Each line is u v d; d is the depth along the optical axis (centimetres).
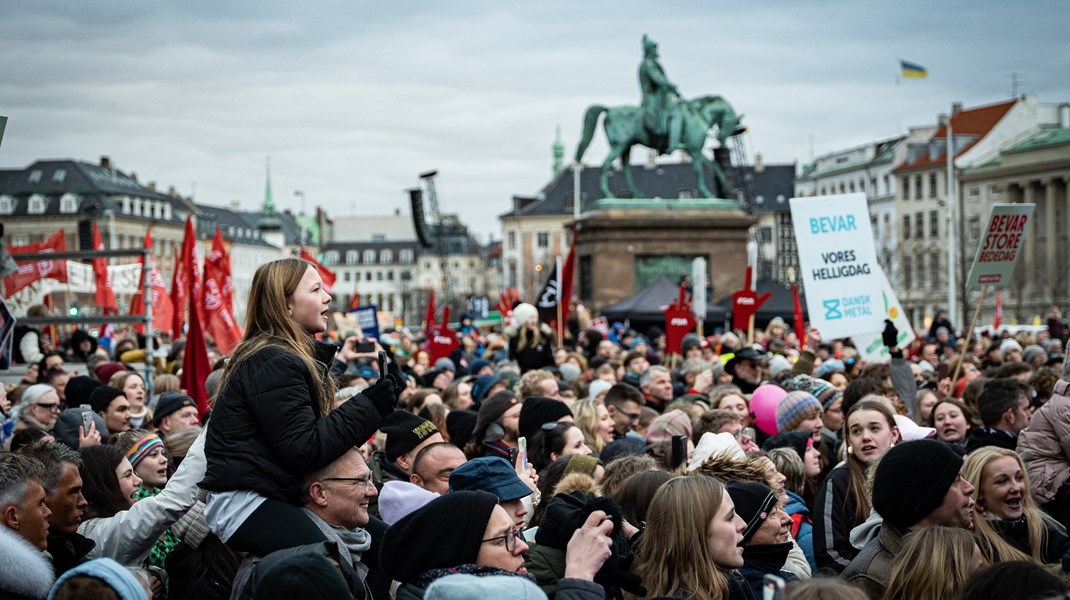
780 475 764
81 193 12194
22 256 1614
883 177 12744
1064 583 566
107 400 1143
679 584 620
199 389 1319
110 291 2581
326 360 621
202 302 2005
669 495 634
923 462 675
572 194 15388
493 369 2036
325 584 468
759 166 14738
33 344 1833
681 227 4259
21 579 562
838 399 1134
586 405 1152
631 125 4341
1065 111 11719
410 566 548
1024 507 761
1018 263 9150
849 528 820
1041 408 893
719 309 3794
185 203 14912
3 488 621
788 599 493
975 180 11275
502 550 548
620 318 3794
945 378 1475
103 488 762
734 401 1155
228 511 578
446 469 777
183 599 653
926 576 620
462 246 19525
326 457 579
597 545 562
